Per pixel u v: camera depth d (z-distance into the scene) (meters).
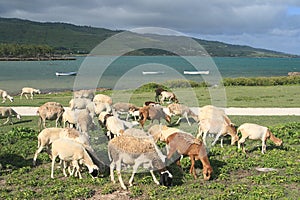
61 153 10.38
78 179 10.52
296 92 34.56
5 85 52.44
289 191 9.56
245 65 145.62
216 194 9.28
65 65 116.44
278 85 43.31
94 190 9.77
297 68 128.25
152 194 9.32
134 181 10.28
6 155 12.98
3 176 11.08
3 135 15.98
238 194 9.25
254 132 13.03
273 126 17.86
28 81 59.94
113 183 10.16
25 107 26.55
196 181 10.37
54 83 55.50
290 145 14.75
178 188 9.69
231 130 13.48
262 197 9.03
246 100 28.84
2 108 19.81
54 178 10.70
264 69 115.00
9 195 9.44
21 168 11.59
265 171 11.31
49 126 19.11
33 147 13.99
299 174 10.93
